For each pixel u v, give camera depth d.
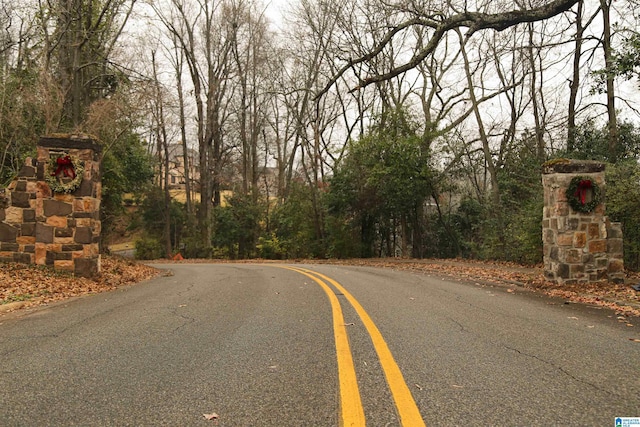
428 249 31.05
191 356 4.49
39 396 3.44
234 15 35.50
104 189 18.28
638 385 3.68
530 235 17.02
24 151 17.11
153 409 3.19
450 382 3.72
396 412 3.11
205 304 7.72
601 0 15.88
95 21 20.20
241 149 43.38
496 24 10.41
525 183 21.88
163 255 39.69
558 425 2.93
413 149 23.23
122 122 17.72
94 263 10.95
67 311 7.24
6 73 17.09
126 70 19.34
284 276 12.97
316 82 30.14
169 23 34.50
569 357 4.47
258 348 4.76
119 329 5.77
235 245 37.56
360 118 31.06
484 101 26.78
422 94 27.47
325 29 26.88
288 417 3.04
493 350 4.70
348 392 3.48
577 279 9.92
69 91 17.58
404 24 10.67
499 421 2.98
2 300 7.85
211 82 36.22
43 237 10.69
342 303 7.64
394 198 24.39
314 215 30.89
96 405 3.26
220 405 3.25
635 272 12.45
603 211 10.08
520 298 8.59
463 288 10.20
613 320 6.38
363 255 28.19
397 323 6.01
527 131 23.69
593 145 18.17
